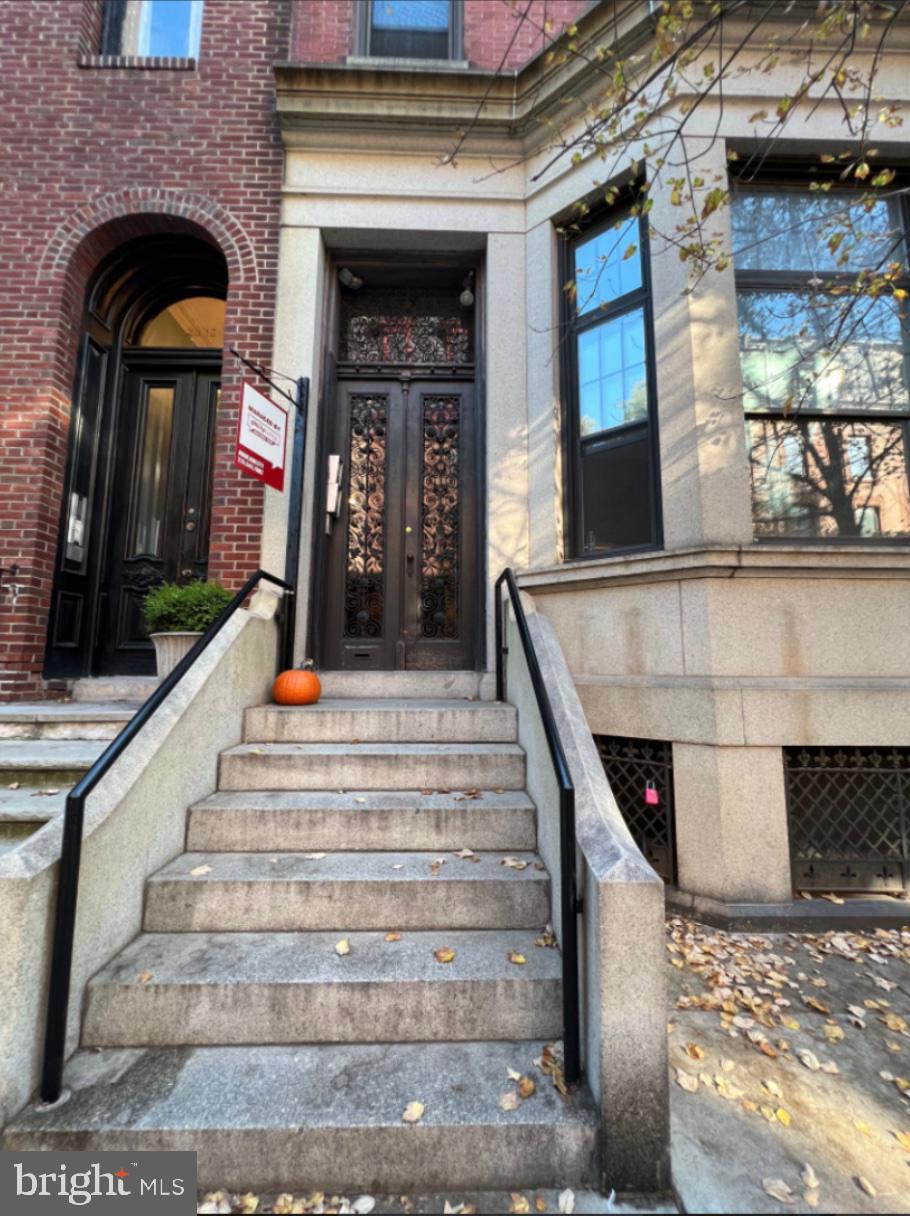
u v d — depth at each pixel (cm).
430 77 483
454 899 248
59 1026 184
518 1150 172
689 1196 168
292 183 500
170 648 418
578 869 206
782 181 429
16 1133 169
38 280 479
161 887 247
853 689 352
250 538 470
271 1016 207
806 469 399
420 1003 208
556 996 209
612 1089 172
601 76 447
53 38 510
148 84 507
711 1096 204
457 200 505
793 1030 239
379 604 522
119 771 240
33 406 464
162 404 566
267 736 361
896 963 292
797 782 358
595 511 449
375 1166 171
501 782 325
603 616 409
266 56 518
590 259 471
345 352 555
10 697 434
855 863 353
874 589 363
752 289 415
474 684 462
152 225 506
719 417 380
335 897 247
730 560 355
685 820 355
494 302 495
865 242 421
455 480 539
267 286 491
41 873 190
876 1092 207
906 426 406
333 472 505
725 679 351
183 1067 194
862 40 412
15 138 495
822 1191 169
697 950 302
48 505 465
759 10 409
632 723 382
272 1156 171
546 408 466
